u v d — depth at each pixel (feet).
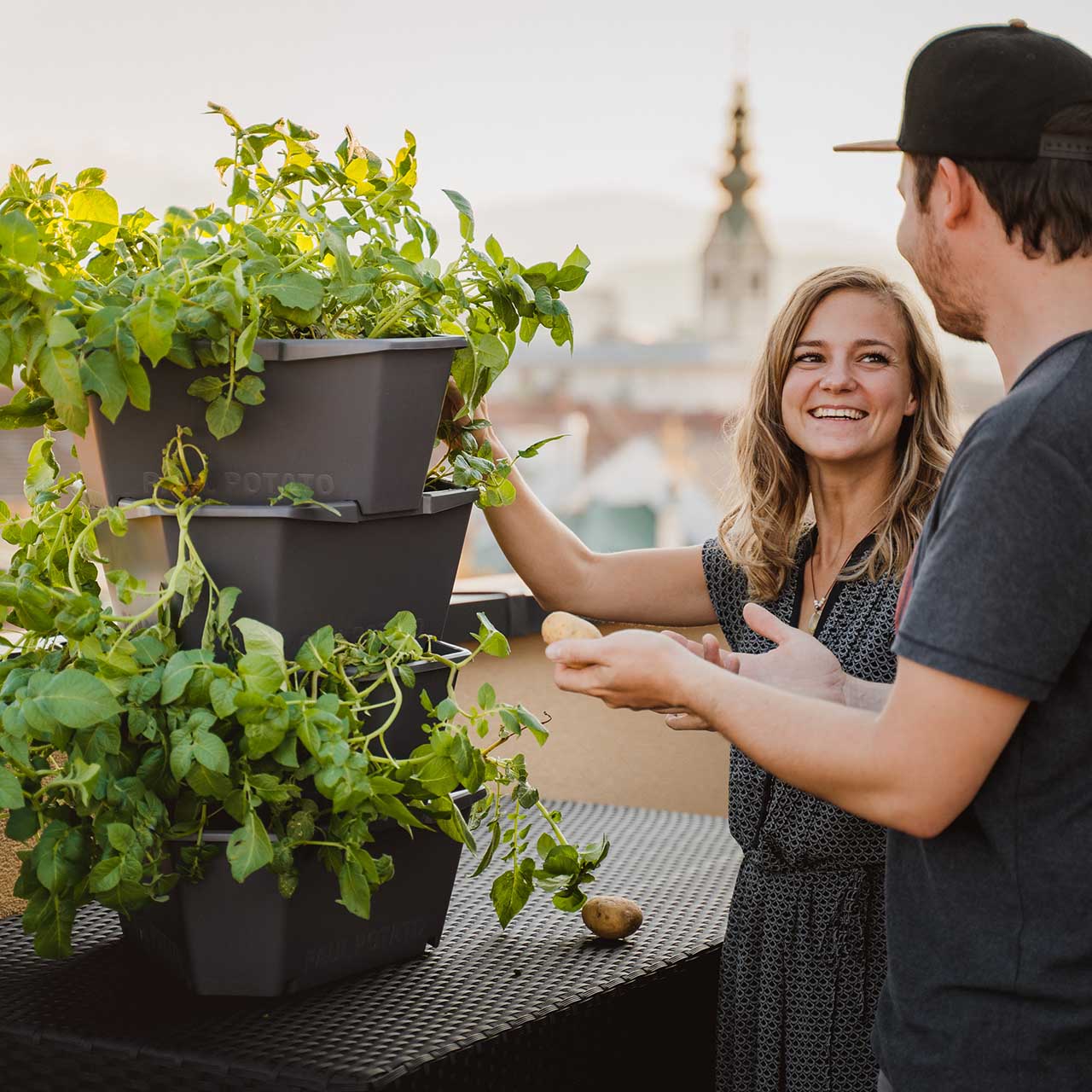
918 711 2.68
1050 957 2.76
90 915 4.53
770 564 5.00
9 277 3.11
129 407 3.51
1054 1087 2.77
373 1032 3.54
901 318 4.74
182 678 3.21
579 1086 3.88
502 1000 3.80
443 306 3.88
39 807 3.32
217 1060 3.35
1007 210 2.85
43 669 3.31
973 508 2.64
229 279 3.21
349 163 3.86
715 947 4.45
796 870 4.50
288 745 3.30
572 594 5.28
